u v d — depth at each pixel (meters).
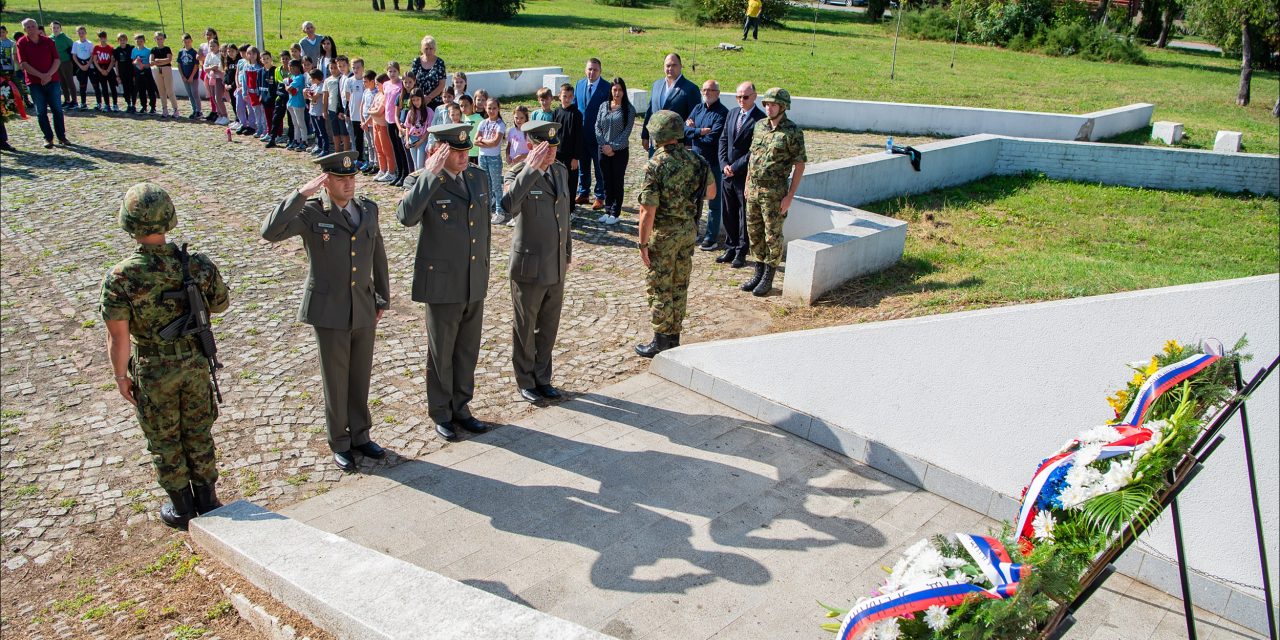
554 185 6.35
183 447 5.18
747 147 9.27
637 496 5.45
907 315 7.87
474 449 6.05
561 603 4.40
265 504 5.39
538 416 6.54
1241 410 3.12
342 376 5.63
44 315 8.30
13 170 12.95
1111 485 2.67
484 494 5.46
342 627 3.71
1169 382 2.97
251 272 9.36
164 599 4.52
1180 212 12.51
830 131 17.22
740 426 6.42
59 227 10.61
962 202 12.51
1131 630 4.43
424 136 11.98
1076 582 2.66
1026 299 7.78
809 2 45.31
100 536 5.28
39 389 7.01
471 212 5.93
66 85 17.27
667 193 6.97
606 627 4.22
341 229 5.40
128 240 10.24
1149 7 38.62
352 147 13.60
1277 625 4.40
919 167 12.50
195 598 4.47
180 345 4.95
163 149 14.62
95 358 7.54
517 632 3.45
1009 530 2.92
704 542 4.96
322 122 14.26
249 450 6.05
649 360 7.56
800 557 4.85
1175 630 4.43
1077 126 17.22
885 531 5.14
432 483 5.60
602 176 11.48
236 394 6.83
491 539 4.98
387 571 4.03
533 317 6.54
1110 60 29.61
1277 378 4.31
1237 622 4.48
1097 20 35.50
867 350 5.81
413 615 3.65
